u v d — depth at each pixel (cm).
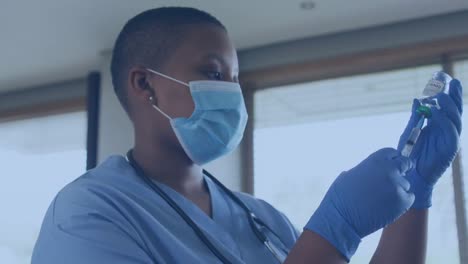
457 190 324
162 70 115
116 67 122
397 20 353
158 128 114
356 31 365
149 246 95
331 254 84
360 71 368
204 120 115
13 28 368
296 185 367
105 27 365
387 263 107
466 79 342
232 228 110
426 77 351
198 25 118
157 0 336
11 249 434
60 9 347
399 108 352
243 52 391
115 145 383
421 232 108
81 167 433
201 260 97
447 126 109
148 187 107
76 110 448
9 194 449
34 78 442
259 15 349
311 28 363
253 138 386
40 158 449
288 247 119
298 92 382
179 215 103
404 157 92
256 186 377
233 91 119
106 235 92
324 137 367
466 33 341
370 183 87
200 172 118
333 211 86
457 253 318
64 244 92
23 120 466
